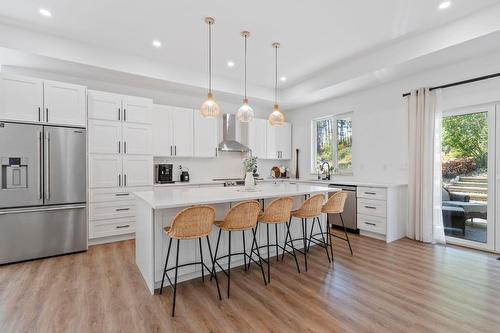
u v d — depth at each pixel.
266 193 2.96
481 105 3.45
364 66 4.01
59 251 3.37
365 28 3.21
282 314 2.01
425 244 3.77
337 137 5.55
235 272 2.83
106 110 3.90
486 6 2.75
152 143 4.33
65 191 3.42
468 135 3.62
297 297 2.27
